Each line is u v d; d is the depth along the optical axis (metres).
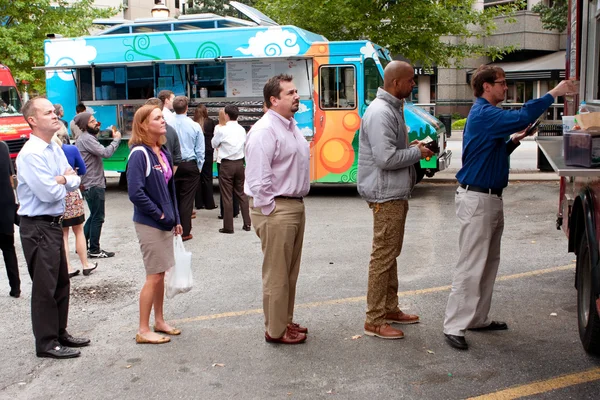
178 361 4.74
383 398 4.05
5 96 16.78
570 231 5.05
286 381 4.35
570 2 6.00
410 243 8.40
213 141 9.38
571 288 6.24
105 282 6.95
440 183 14.20
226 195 9.38
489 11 16.42
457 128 29.67
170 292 5.25
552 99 4.47
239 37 12.47
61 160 4.93
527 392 4.07
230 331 5.33
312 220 10.31
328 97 12.23
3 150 6.20
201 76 13.03
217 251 8.30
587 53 5.07
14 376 4.55
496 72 4.67
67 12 21.08
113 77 13.59
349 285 6.55
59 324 5.02
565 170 3.59
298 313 5.72
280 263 4.85
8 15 20.03
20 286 6.72
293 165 4.83
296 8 15.76
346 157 12.22
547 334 5.06
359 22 15.14
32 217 4.77
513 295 6.05
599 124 3.75
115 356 4.86
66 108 13.94
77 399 4.17
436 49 16.27
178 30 13.48
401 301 5.96
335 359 4.69
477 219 4.69
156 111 4.94
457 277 4.81
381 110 4.72
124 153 13.58
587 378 4.25
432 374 4.38
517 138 4.88
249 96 12.73
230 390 4.24
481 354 4.70
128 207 12.05
